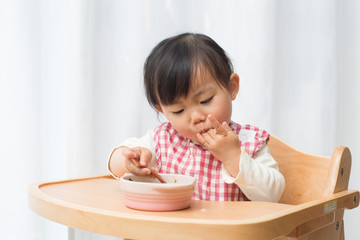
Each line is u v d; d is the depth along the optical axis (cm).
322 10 154
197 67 85
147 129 134
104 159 129
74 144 123
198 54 87
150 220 61
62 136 123
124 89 130
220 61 90
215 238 58
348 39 161
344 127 162
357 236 161
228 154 84
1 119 116
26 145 118
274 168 98
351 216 160
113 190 87
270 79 146
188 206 73
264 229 59
